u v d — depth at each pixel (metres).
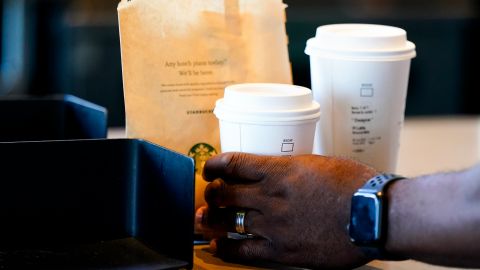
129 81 0.99
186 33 1.01
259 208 0.93
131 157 0.96
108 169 0.95
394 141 1.03
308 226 0.91
